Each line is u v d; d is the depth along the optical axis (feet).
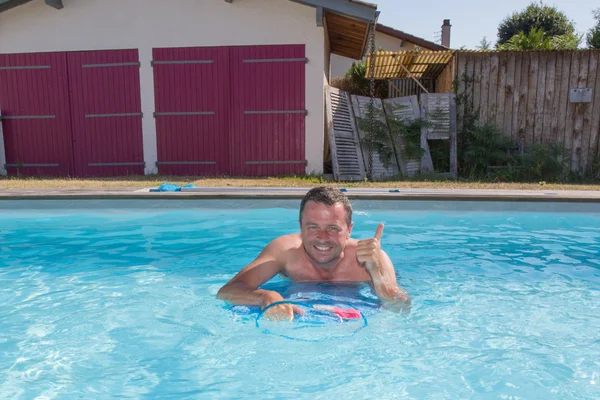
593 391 6.25
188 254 13.67
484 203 19.63
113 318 8.79
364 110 33.53
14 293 10.25
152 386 6.41
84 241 15.26
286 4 30.35
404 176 31.24
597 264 12.57
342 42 39.37
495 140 31.96
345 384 6.45
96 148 32.71
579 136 32.55
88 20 31.40
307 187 23.53
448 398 6.11
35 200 19.98
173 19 31.04
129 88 31.96
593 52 31.68
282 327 7.93
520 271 11.89
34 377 6.64
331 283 9.61
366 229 17.03
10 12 31.53
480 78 32.96
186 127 32.12
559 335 8.04
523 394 6.19
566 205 19.48
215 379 6.58
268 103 31.45
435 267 12.23
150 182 26.50
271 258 9.45
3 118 32.63
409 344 7.61
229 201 20.12
